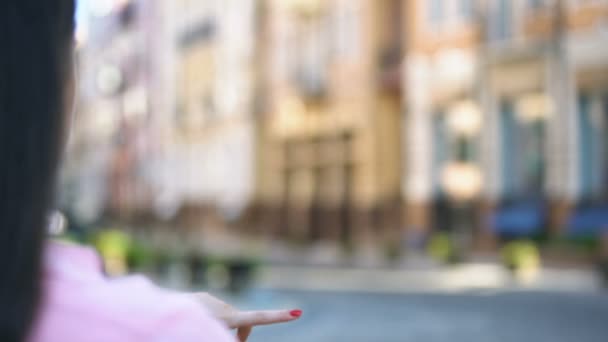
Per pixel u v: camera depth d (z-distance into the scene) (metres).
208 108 54.62
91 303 0.95
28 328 0.89
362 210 40.25
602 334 14.65
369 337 14.30
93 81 71.62
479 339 14.11
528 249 26.20
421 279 26.44
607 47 28.64
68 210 27.02
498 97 32.50
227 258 20.66
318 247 42.62
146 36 63.69
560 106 30.05
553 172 30.08
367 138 40.06
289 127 45.91
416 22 36.28
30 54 0.92
